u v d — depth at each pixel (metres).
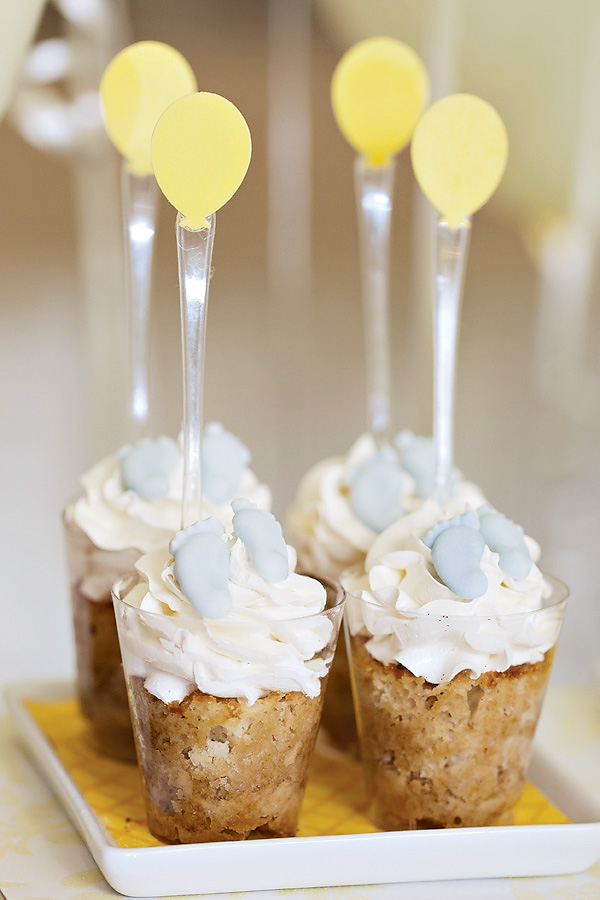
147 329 0.50
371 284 0.53
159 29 0.90
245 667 0.43
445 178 0.46
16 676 0.87
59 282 1.01
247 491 0.50
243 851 0.43
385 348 0.53
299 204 1.06
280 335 1.09
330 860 0.44
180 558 0.43
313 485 0.52
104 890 0.44
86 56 0.75
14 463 1.01
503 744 0.45
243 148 0.43
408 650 0.44
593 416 0.96
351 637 0.46
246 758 0.43
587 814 0.47
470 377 1.13
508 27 0.69
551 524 0.97
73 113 0.77
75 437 1.03
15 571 0.98
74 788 0.47
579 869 0.45
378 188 0.53
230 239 1.06
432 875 0.44
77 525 0.49
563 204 0.81
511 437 1.12
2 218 0.99
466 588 0.44
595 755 0.50
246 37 0.94
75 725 0.52
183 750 0.43
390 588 0.45
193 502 0.44
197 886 0.43
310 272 1.09
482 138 0.46
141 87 0.49
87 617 0.49
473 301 1.13
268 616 0.43
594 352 0.95
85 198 0.85
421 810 0.45
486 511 0.46
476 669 0.44
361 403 1.12
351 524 0.50
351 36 0.80
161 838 0.45
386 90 0.52
